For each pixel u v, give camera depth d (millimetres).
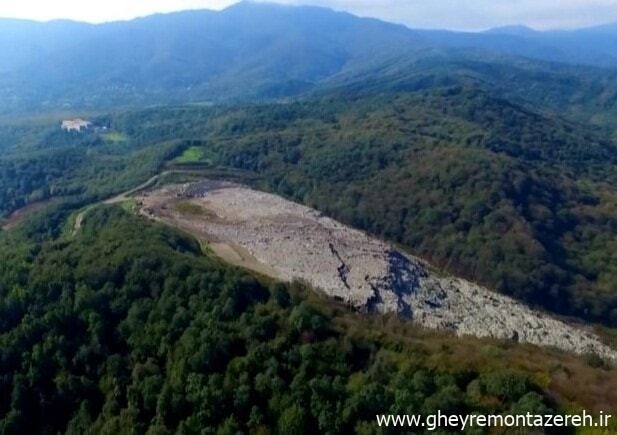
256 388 70875
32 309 91812
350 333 80562
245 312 84438
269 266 123375
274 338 78562
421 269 148750
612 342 132875
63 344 85062
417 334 94625
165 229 128375
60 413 78750
